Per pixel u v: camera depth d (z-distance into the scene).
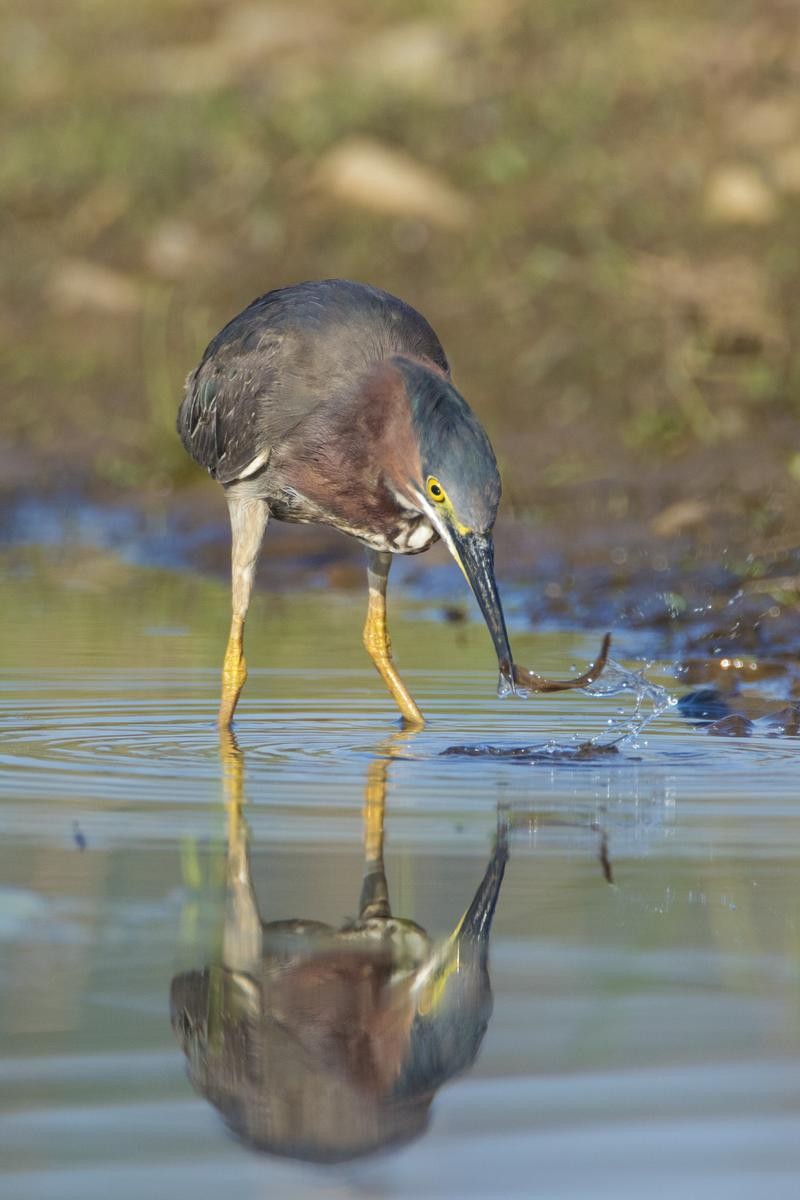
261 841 7.85
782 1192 4.49
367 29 26.06
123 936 6.58
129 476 20.20
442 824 8.18
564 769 9.42
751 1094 5.14
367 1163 4.77
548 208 21.39
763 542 15.27
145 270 22.73
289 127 23.80
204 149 24.00
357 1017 5.83
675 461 17.52
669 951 6.40
